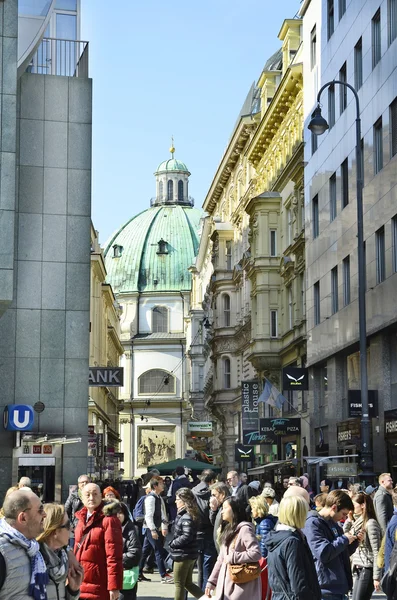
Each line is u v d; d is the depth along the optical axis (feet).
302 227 184.24
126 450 528.22
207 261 374.63
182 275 553.64
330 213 160.04
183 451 524.93
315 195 170.40
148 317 545.44
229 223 280.92
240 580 41.09
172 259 557.33
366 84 139.54
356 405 129.08
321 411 167.73
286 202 198.90
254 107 256.11
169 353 533.55
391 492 62.59
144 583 85.10
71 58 115.34
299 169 184.24
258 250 208.23
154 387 532.32
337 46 157.07
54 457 106.11
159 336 537.65
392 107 127.03
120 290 553.23
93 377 131.85
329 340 159.12
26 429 103.71
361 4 142.92
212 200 322.96
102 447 239.09
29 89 110.63
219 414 280.31
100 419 264.72
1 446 104.78
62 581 32.58
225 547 42.01
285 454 197.26
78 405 107.45
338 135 155.63
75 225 109.70
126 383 533.96
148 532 86.17
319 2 169.07
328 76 162.50
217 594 41.81
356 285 142.82
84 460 106.73
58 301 108.47
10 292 81.61
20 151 109.70
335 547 40.52
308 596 34.63
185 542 60.03
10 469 104.58
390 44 128.16
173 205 594.65
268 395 185.16
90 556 43.32
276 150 213.46
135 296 548.31
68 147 110.63
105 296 313.94
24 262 108.27
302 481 78.69
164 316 545.85
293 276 191.11
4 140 82.53
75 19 116.16
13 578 28.48
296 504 35.65
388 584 38.93
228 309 275.18
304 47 181.06
